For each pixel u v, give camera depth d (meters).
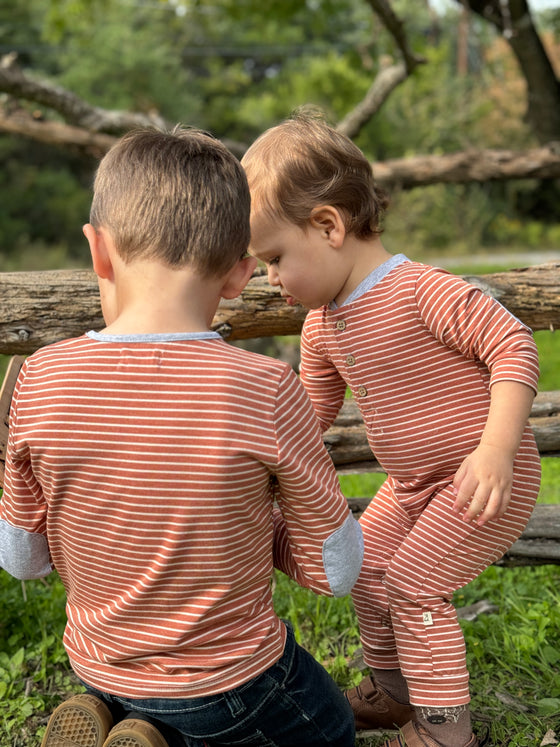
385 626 1.98
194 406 1.35
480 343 1.72
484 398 1.81
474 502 1.58
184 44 33.69
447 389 1.82
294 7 11.19
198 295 1.43
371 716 2.06
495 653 2.44
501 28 9.33
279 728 1.53
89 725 1.52
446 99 26.47
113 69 28.69
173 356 1.37
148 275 1.40
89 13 11.66
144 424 1.35
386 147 26.56
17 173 26.50
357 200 1.83
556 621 2.55
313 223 1.81
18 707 2.17
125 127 7.51
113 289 1.49
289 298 1.97
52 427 1.37
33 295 2.42
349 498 2.73
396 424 1.87
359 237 1.87
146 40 29.86
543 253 24.86
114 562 1.42
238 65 36.22
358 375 1.89
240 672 1.43
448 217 26.36
